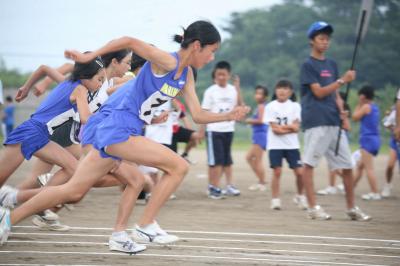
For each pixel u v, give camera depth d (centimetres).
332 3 8825
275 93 1656
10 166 1093
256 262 959
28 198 1064
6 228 940
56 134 1209
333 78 1441
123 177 1005
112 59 1110
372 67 7881
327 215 1432
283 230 1273
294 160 1619
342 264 970
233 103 1853
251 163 2061
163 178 996
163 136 1659
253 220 1399
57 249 1012
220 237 1171
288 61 8369
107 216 1390
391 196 1956
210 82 8000
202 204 1667
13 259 935
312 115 1415
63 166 1116
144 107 950
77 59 864
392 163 1906
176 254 998
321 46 1422
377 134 1886
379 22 8269
